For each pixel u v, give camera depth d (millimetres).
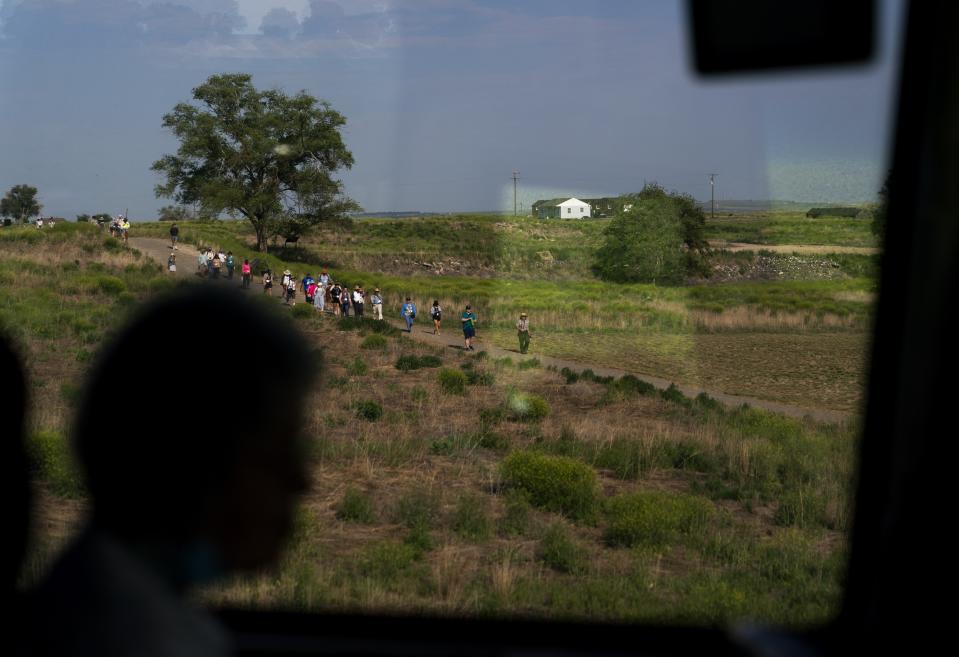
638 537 9508
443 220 93250
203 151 58531
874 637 1412
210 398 894
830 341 28750
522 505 10469
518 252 32406
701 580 7926
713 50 1072
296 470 973
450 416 18016
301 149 60562
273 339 950
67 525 6277
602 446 15094
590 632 1694
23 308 30953
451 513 10430
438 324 34312
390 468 12734
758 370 25094
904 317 1404
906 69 1349
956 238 1330
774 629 1556
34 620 853
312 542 8672
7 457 1027
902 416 1396
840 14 1045
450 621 1724
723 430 16562
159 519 900
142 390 893
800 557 8766
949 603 1319
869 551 1461
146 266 46156
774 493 12312
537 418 18234
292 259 66000
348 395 19453
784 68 1067
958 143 1313
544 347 27516
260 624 1737
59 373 19297
